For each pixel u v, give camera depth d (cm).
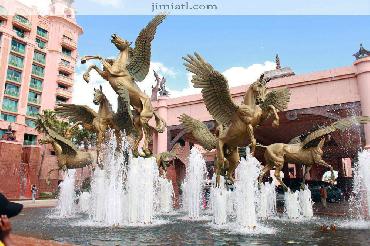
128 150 1355
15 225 1034
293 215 1401
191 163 1608
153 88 2700
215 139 1348
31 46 5097
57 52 5466
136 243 674
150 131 1355
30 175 3522
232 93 2269
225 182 1250
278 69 2258
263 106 1161
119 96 1280
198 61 1083
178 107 2553
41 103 5219
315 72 2008
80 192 2009
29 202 2614
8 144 3148
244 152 1520
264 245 660
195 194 1525
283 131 2800
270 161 1521
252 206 991
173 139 2525
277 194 2366
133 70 1342
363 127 1784
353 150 2845
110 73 1262
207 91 1083
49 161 4691
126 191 1145
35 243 593
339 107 1895
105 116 1401
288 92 1245
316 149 1452
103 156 1358
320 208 1873
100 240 714
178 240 721
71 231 876
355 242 702
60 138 1580
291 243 684
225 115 1102
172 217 1385
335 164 3466
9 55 4791
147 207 1127
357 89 1855
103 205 1168
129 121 1349
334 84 1938
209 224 1066
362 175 1484
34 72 5169
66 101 5603
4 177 3066
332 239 746
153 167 1187
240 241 710
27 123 5000
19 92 4906
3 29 4697
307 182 2578
